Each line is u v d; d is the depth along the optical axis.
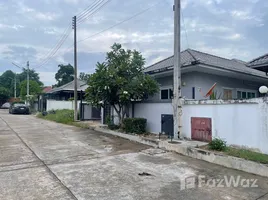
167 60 12.31
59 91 24.70
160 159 5.79
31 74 56.16
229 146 6.25
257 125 5.66
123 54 9.84
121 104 10.37
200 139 7.25
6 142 7.82
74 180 4.19
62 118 15.73
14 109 23.70
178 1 7.84
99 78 9.23
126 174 4.56
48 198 3.43
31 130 10.93
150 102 9.40
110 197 3.48
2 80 52.84
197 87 9.87
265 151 5.46
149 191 3.73
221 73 10.31
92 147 7.17
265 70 7.96
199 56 10.78
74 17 15.80
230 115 6.33
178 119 7.73
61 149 6.82
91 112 16.23
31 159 5.63
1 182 4.07
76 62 15.72
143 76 9.55
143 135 8.69
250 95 12.61
